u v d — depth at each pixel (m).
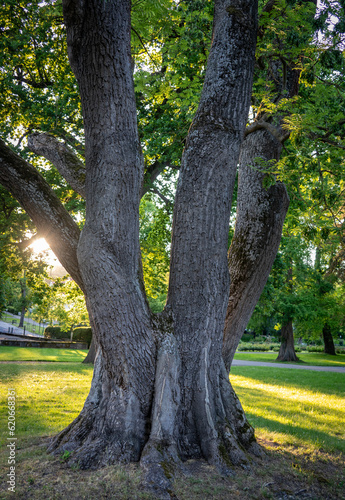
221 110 4.55
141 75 8.04
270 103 5.57
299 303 27.34
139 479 3.41
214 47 4.79
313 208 6.05
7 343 25.98
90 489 3.30
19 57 10.66
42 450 4.30
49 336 39.50
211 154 4.48
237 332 5.21
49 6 6.86
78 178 5.14
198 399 4.26
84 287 4.60
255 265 5.23
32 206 4.62
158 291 17.77
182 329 4.41
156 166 12.70
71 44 3.95
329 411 8.27
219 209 4.46
